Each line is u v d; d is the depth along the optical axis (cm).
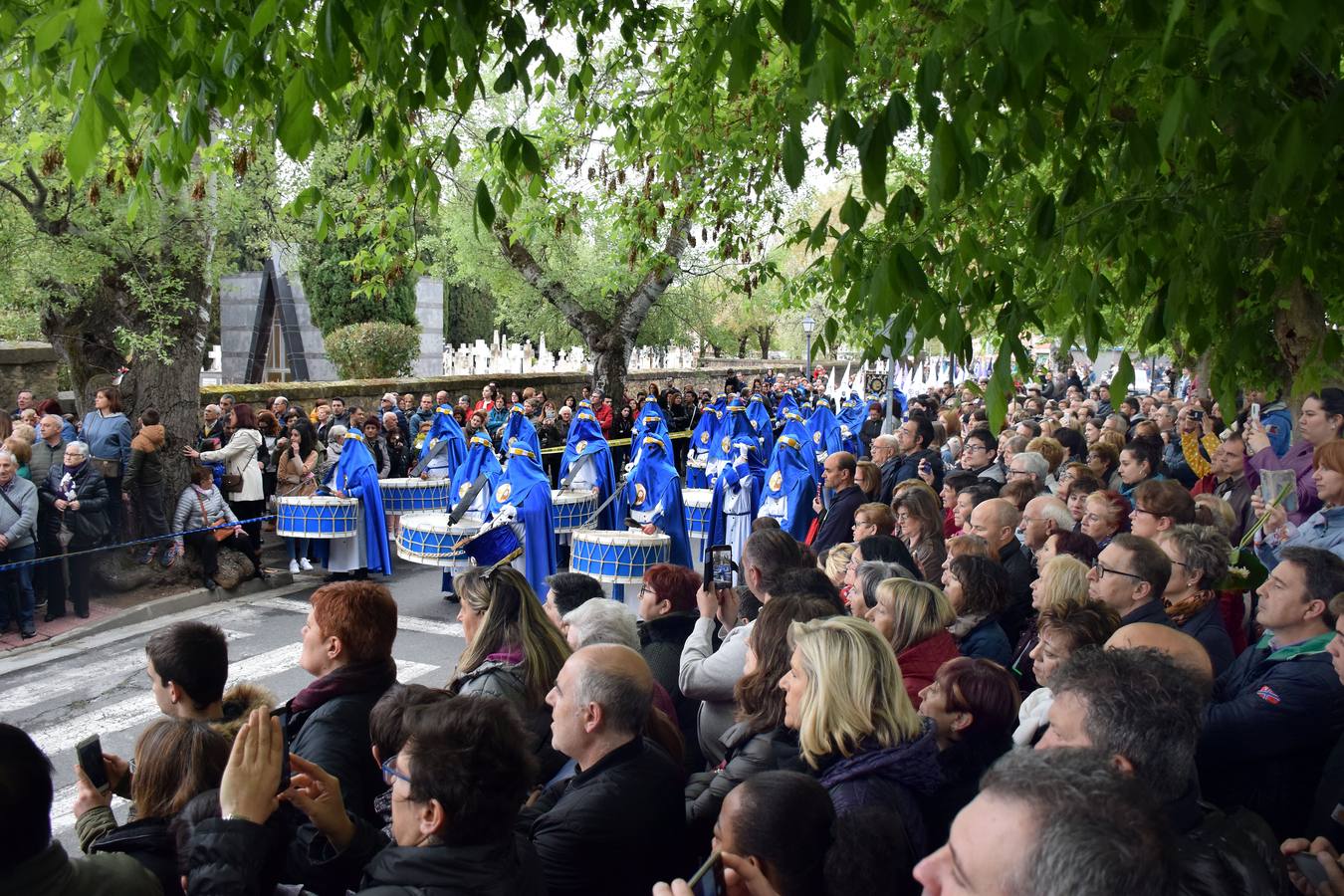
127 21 352
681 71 741
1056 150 425
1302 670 321
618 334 2042
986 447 888
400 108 442
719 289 2617
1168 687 237
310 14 475
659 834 291
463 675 395
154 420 1032
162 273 1040
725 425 1274
